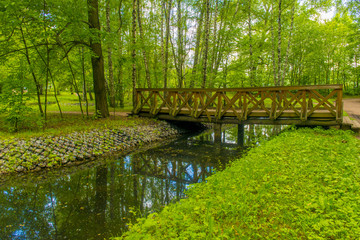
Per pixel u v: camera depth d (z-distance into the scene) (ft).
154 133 34.14
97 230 11.56
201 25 49.42
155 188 17.10
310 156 16.14
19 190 16.58
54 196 15.70
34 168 20.22
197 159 24.53
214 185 13.25
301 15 54.49
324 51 90.33
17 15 23.85
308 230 7.91
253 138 34.81
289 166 14.28
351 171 12.33
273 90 28.60
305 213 8.91
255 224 8.57
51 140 24.56
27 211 13.65
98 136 28.19
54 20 25.91
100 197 15.53
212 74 45.75
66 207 14.11
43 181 18.22
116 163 23.03
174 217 9.68
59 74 37.60
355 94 97.86
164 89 37.99
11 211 13.66
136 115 41.29
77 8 28.45
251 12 52.06
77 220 12.55
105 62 57.98
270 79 82.74
